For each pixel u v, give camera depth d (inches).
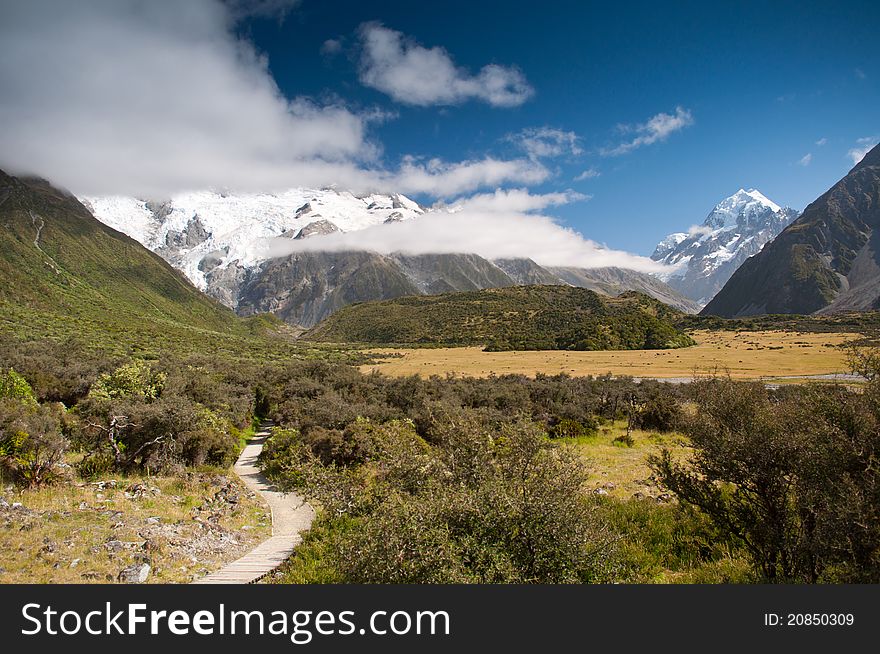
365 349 7180.1
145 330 5221.5
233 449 1294.3
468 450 462.3
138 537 548.7
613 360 4586.6
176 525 617.9
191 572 496.1
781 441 355.9
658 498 672.4
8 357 1923.0
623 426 1694.1
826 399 361.4
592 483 808.3
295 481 909.2
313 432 1112.2
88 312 5693.9
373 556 342.0
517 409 1571.1
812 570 350.0
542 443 472.7
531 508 354.9
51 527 537.6
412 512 352.2
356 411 1448.1
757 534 383.9
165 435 1008.9
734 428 397.4
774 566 380.8
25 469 701.9
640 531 541.0
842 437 327.0
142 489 761.6
